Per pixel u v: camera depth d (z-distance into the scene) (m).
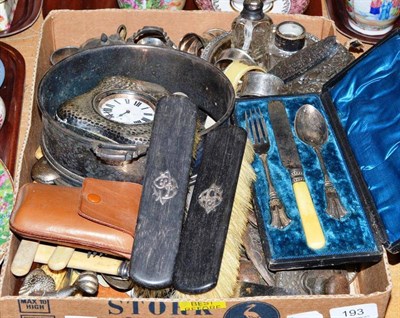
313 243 1.12
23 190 1.12
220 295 1.04
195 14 1.47
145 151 1.11
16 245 1.14
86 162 1.15
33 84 1.31
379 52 1.27
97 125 1.17
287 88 1.34
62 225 1.08
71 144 1.14
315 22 1.47
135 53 1.32
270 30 1.42
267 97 1.30
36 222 1.08
